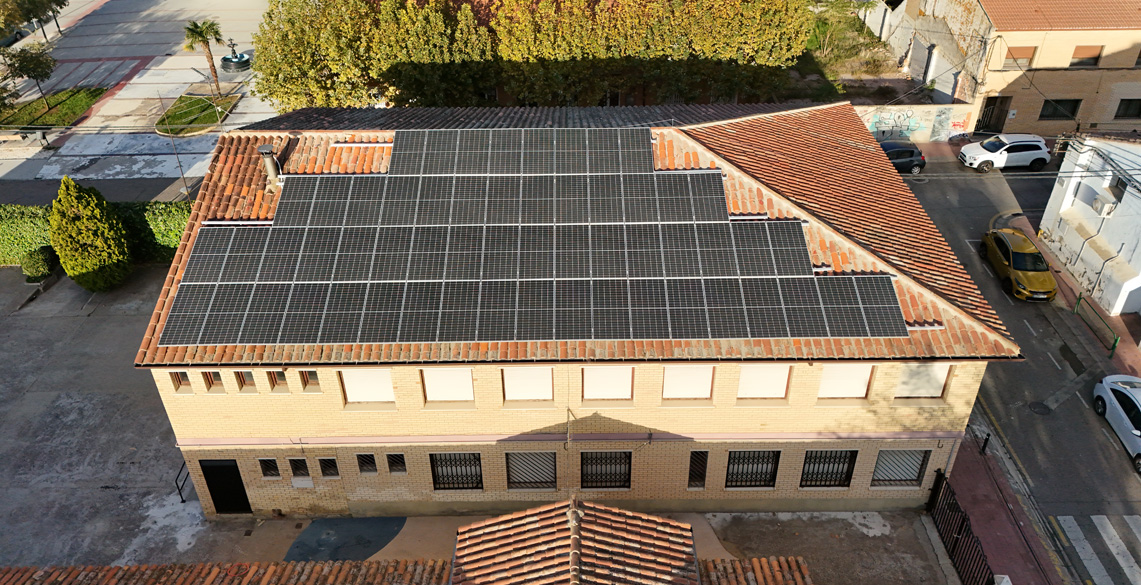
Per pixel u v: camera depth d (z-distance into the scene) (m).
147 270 38.03
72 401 30.09
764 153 26.91
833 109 33.72
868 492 24.45
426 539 24.38
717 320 21.30
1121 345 31.39
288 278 22.31
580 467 24.11
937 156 46.00
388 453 23.64
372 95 43.03
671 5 42.84
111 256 35.41
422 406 22.53
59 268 37.69
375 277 22.28
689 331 21.11
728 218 23.36
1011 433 27.62
